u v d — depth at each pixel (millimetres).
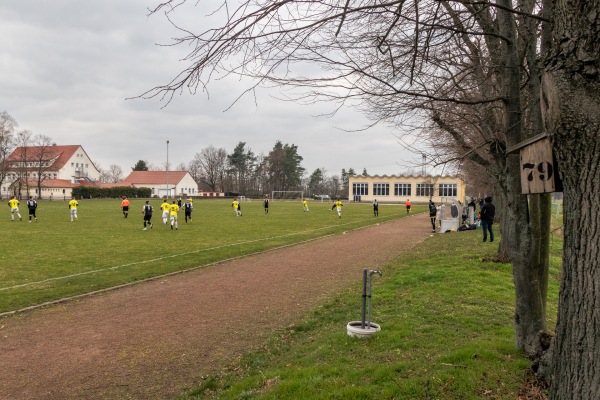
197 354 6312
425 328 6387
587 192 2643
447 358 5035
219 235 22844
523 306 5004
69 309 8664
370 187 91562
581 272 2693
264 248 17656
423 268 11875
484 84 5699
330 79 4359
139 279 11438
